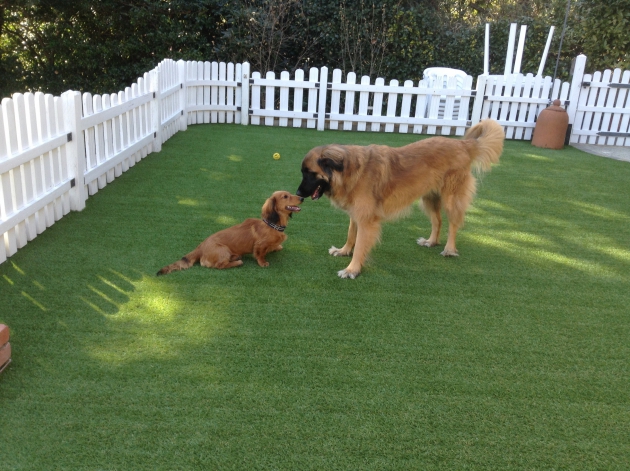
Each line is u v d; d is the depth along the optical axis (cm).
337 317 349
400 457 233
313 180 404
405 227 541
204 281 389
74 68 1292
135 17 1218
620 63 1148
